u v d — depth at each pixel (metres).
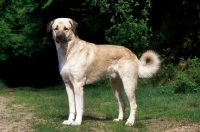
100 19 15.76
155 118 8.30
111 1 13.83
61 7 16.70
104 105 10.46
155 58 7.99
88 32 16.92
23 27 19.41
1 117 8.95
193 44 13.89
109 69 7.92
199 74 11.92
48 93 14.88
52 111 9.44
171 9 14.55
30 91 16.03
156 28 14.98
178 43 14.18
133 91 7.80
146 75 7.97
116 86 8.12
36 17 17.30
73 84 7.66
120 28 13.34
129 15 13.48
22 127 7.72
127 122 7.58
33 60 20.75
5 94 14.64
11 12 18.97
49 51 19.83
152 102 10.46
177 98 10.80
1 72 21.12
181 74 12.23
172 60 13.92
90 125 7.51
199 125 7.12
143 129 7.16
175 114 8.25
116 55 7.86
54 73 20.66
